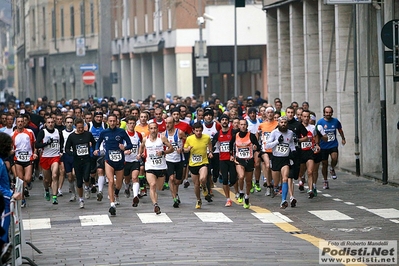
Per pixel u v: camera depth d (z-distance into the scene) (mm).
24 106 70312
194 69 109188
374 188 43688
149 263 24469
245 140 37094
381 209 36000
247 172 37156
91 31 141125
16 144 40219
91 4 140125
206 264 24016
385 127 44938
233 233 30359
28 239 30016
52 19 159500
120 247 27656
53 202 39969
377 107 50219
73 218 35062
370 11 50188
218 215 35156
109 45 136500
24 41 179375
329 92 58750
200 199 37344
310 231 30844
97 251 27031
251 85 108688
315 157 40938
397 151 46469
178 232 30703
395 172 46594
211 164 43562
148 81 121938
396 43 40750
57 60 158000
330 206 37281
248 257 25156
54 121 40938
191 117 48938
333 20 58594
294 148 37031
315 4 62938
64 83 155750
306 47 63188
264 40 103000
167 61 110000
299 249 26656
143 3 119438
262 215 35031
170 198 41344
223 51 111875
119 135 36375
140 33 121250
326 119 44156
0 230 19188
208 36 103188
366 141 50094
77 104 71000
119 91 132875
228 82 112000
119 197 42094
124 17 128625
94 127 45656
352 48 54812
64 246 28281
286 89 71750
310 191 39875
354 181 47406
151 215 35344
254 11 102875
